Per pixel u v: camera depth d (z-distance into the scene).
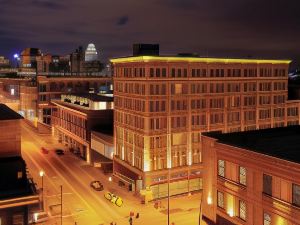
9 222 42.97
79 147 111.31
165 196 76.31
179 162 77.94
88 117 102.50
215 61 81.44
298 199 40.47
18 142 48.88
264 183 44.75
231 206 50.16
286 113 96.56
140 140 76.19
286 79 95.38
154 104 74.56
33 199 44.25
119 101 84.38
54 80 159.12
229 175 50.44
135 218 66.25
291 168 40.66
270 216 44.03
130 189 79.94
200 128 80.12
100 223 64.25
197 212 69.00
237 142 51.97
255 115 90.06
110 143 90.75
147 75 73.44
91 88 167.38
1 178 46.09
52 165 100.25
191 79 78.25
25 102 170.62
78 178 89.19
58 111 128.38
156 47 88.12
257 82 89.56
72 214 67.62
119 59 81.81
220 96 83.06
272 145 49.47
